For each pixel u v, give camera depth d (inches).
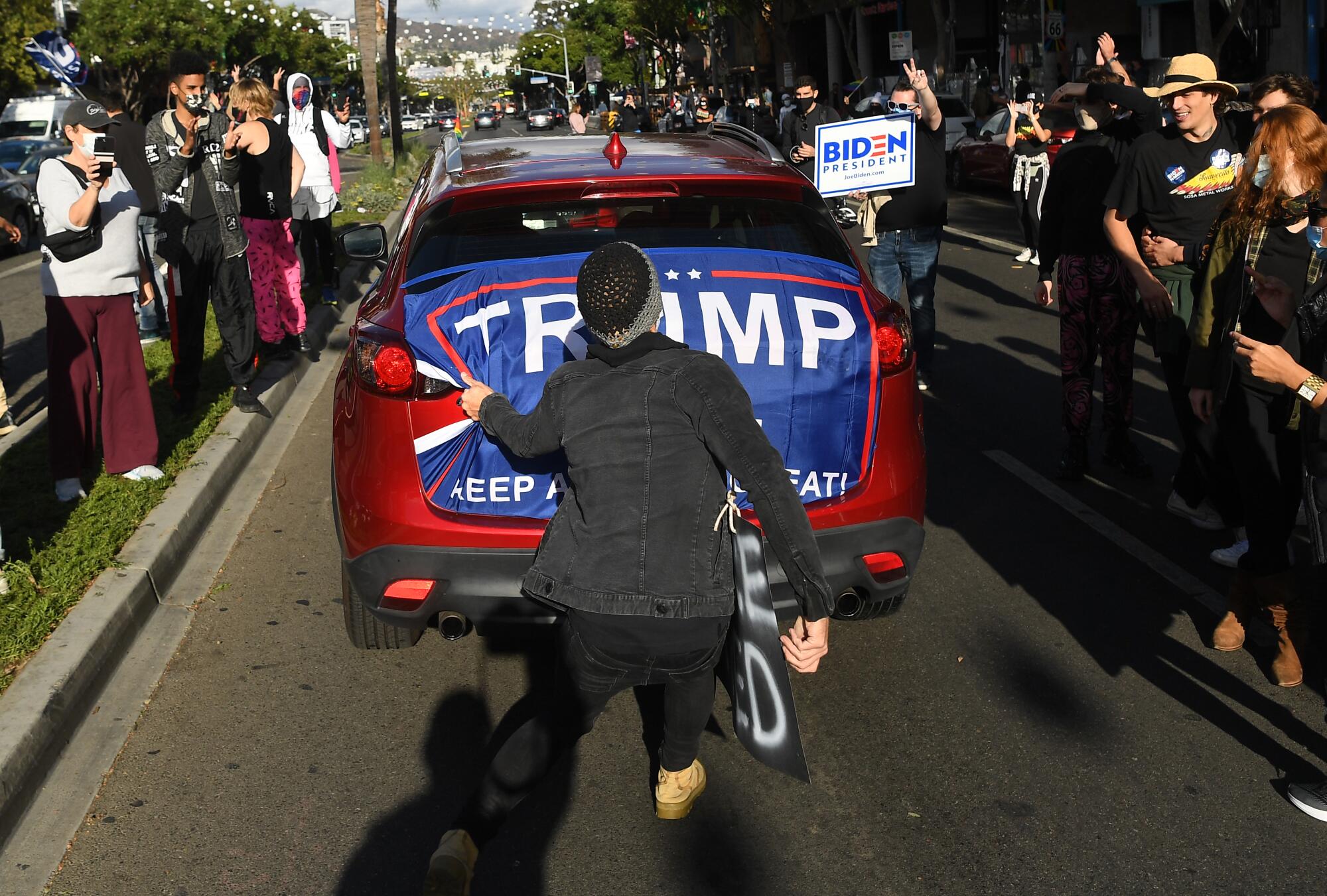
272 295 329.4
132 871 127.7
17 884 126.4
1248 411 160.1
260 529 227.8
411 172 1027.9
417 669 172.2
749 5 1990.7
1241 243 155.3
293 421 303.6
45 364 383.2
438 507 145.7
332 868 127.9
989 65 1592.0
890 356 154.4
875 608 165.2
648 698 163.9
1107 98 229.9
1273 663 167.8
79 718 157.6
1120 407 246.4
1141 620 183.8
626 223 166.6
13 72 1704.0
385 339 148.5
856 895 122.6
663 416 111.0
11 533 211.3
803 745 151.1
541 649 178.1
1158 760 145.6
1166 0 996.6
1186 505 225.1
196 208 273.6
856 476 150.4
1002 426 287.9
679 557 111.2
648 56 3412.9
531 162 182.1
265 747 151.6
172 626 187.2
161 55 1854.1
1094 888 122.5
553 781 144.0
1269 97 207.3
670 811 133.0
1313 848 127.9
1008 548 213.6
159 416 286.0
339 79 3080.7
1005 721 155.4
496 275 154.9
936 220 301.4
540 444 117.0
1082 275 236.8
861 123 288.0
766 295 152.7
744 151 194.4
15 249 708.7
